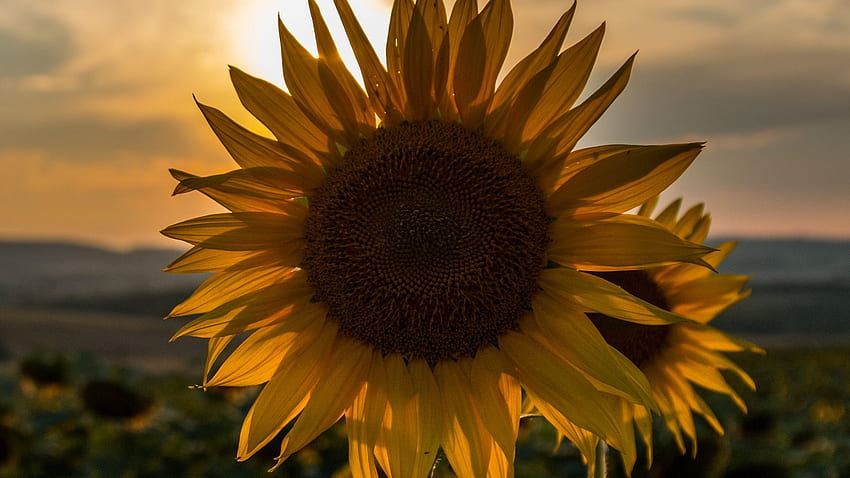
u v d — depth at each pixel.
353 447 0.90
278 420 0.89
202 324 0.90
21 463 1.58
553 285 0.89
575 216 0.90
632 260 0.88
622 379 0.86
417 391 0.90
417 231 0.91
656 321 0.86
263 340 0.92
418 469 0.88
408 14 0.91
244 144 0.91
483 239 0.91
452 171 0.91
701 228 1.02
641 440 1.20
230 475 1.46
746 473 1.39
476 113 0.91
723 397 1.83
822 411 2.90
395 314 0.91
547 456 1.38
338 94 0.91
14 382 2.19
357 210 0.92
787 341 20.16
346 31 0.91
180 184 0.89
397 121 0.92
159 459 1.57
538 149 0.90
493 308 0.90
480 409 0.89
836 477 1.59
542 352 0.89
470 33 0.89
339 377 0.91
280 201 0.92
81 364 1.93
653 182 0.88
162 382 2.45
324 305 0.92
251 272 0.93
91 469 1.53
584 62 0.89
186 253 0.92
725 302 1.04
